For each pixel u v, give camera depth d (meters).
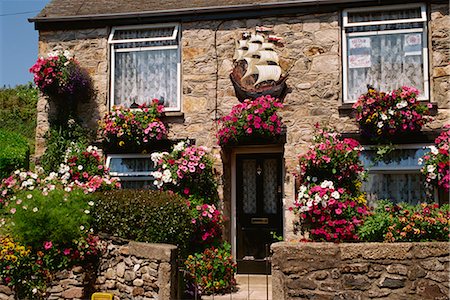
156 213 6.76
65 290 6.57
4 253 6.47
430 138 7.95
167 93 9.00
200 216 7.82
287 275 5.80
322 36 8.52
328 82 8.41
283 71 8.55
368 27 8.51
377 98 7.87
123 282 6.54
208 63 8.79
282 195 8.80
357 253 5.71
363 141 8.18
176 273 6.23
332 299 5.68
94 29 9.16
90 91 8.98
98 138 8.98
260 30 8.66
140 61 9.12
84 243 6.68
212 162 8.45
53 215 6.64
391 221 6.59
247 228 8.88
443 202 7.91
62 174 8.49
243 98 8.62
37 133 9.06
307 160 7.88
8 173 9.80
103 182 7.87
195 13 8.80
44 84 8.67
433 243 5.65
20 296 6.53
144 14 8.87
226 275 7.49
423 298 5.58
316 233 7.52
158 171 8.43
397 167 8.03
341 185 7.90
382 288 5.64
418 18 8.30
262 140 8.43
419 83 8.27
